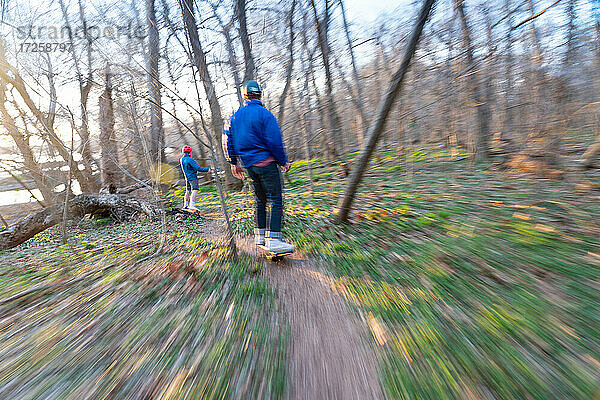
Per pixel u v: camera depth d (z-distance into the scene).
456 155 9.44
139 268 3.72
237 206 8.09
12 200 6.84
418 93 6.92
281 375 1.85
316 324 2.40
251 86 3.79
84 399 1.68
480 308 2.38
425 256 3.49
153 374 1.86
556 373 1.69
